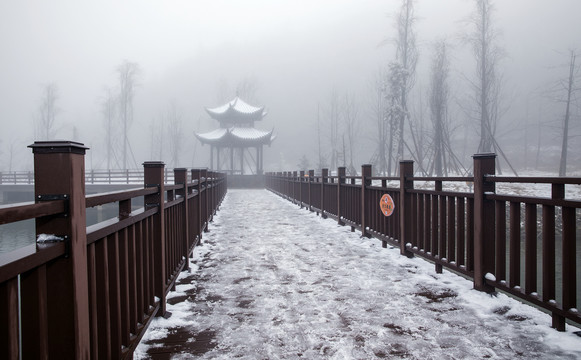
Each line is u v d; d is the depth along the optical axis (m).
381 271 4.07
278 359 2.09
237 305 3.03
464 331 2.46
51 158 1.26
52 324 1.25
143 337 2.40
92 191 22.56
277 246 5.61
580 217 12.04
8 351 0.98
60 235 1.26
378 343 2.29
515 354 2.13
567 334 2.40
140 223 2.25
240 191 27.66
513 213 2.86
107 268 1.66
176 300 3.17
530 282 2.66
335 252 5.13
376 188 5.67
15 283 1.02
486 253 3.24
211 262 4.59
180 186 3.80
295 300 3.14
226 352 2.19
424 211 4.27
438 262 3.88
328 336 2.40
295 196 14.02
